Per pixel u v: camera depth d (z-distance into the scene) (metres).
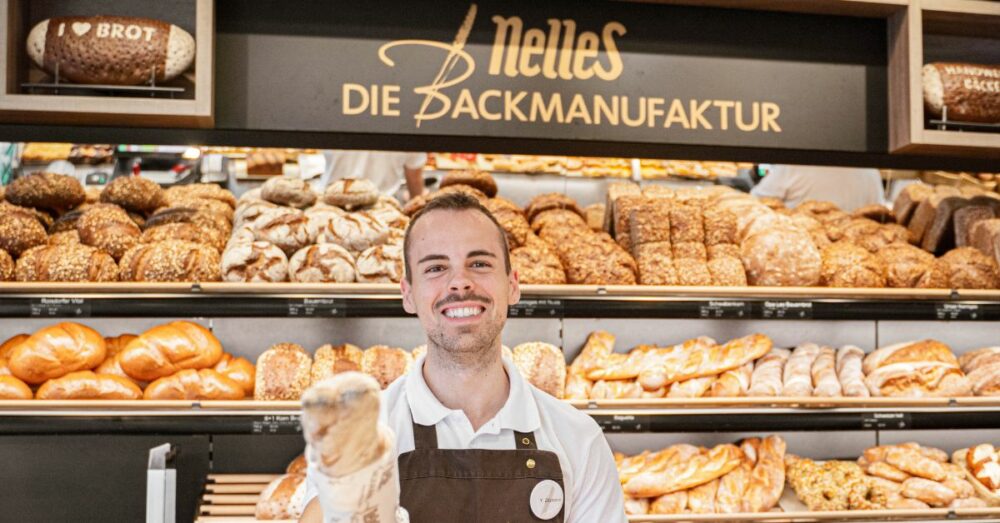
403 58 2.68
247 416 2.44
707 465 2.72
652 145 2.83
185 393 2.45
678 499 2.62
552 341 3.02
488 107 2.70
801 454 3.07
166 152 2.90
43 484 2.77
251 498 2.58
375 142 2.72
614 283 2.63
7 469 2.76
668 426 2.58
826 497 2.62
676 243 2.80
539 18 2.75
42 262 2.43
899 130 2.84
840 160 2.95
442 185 2.97
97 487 2.79
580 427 1.65
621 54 2.79
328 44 2.65
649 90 2.79
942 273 2.81
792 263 2.74
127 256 2.48
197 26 2.46
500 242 1.53
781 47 2.88
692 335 3.09
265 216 2.63
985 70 2.84
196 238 2.59
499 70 2.72
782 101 2.87
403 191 2.99
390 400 1.63
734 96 2.84
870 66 2.93
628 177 3.14
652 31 2.81
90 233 2.54
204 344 2.55
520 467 1.53
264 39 2.62
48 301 2.39
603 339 2.92
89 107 2.40
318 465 0.89
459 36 2.71
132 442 2.81
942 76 2.81
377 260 2.54
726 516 2.54
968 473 2.77
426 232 1.50
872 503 2.63
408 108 2.67
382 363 2.59
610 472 1.65
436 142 2.75
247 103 2.60
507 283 1.54
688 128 2.80
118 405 2.37
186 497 2.81
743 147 2.85
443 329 1.48
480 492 1.51
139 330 2.85
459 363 1.52
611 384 2.73
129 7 2.62
